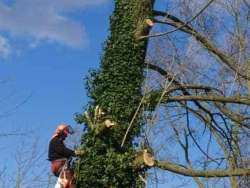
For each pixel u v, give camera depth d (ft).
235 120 44.96
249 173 36.70
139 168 34.94
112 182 34.60
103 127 34.96
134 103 37.76
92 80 38.60
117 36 39.88
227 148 49.37
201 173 36.24
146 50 40.47
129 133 36.32
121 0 41.09
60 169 33.78
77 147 35.58
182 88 43.09
